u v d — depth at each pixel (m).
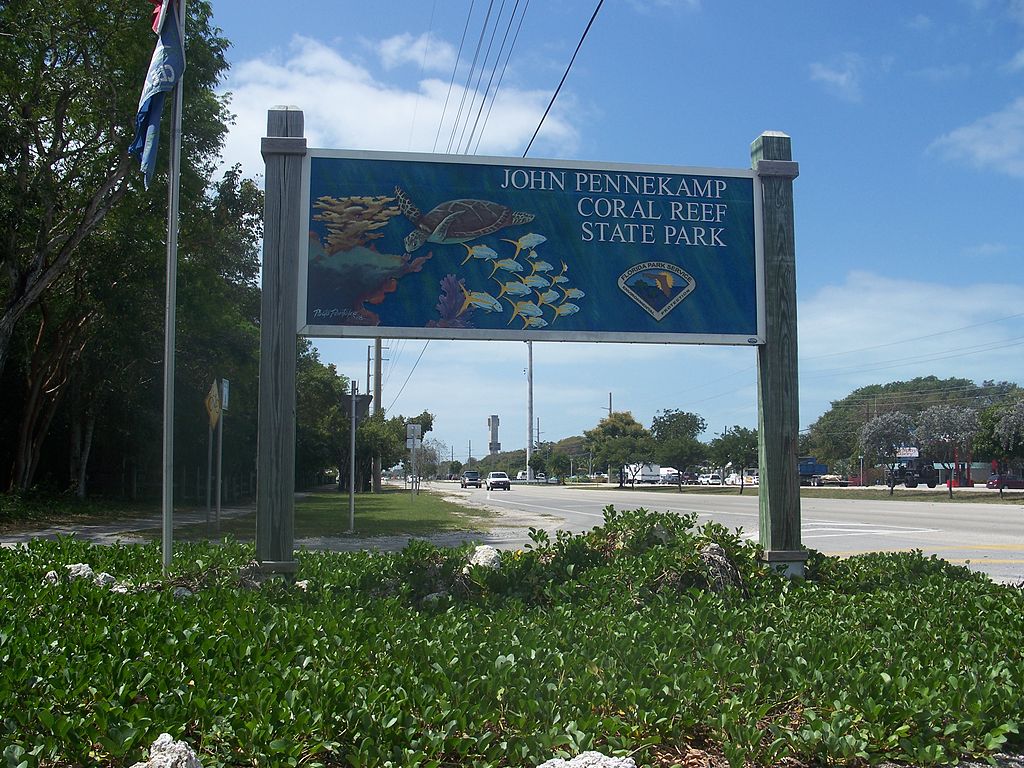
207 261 26.38
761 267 9.25
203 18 21.66
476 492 61.12
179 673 4.90
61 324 27.83
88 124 21.70
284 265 8.30
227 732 4.16
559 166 8.96
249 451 37.72
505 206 8.82
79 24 20.05
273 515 8.03
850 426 102.94
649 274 9.03
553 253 8.87
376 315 8.47
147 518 25.78
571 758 4.03
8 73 19.83
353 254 8.48
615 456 76.88
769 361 9.17
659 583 7.87
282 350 8.21
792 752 4.50
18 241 22.55
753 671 5.36
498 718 4.55
